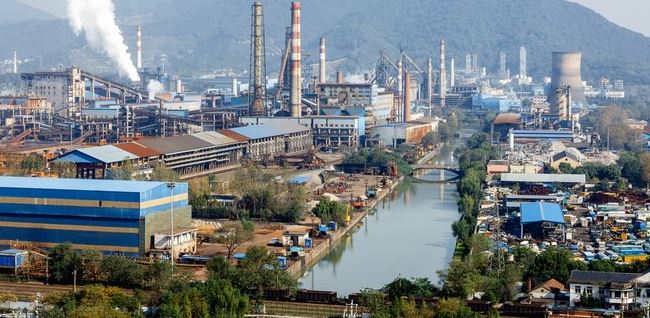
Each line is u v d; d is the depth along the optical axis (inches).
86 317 7170.3
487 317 7544.3
